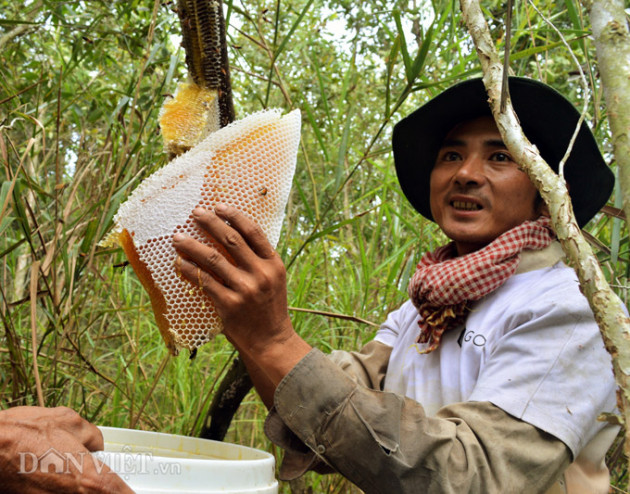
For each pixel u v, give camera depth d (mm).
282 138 1085
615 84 779
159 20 2277
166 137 1160
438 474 1008
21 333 2066
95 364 2291
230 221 997
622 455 1827
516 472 1066
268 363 1058
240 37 3203
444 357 1345
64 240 1628
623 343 751
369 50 3346
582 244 794
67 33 2365
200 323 1060
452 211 1450
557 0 2295
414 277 1416
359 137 3186
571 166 1560
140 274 1070
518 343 1183
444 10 1638
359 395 1053
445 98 1509
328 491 2072
